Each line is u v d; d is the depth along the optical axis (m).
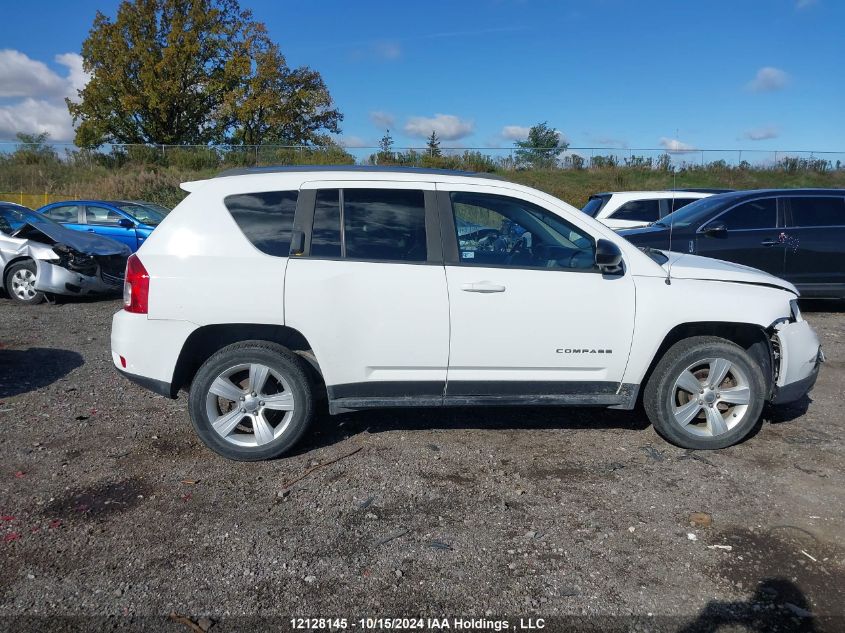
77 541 3.47
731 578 3.14
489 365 4.36
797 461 4.41
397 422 5.10
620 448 4.64
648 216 11.59
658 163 28.75
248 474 4.24
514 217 4.50
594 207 12.27
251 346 4.34
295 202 4.37
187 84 37.38
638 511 3.76
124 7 35.81
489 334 4.31
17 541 3.46
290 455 4.53
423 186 4.45
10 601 2.99
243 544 3.45
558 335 4.36
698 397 4.54
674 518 3.69
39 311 9.59
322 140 39.25
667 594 3.03
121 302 10.51
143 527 3.61
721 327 4.67
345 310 4.24
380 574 3.19
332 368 4.30
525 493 3.98
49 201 26.80
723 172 28.17
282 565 3.26
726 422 4.60
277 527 3.61
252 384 4.36
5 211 10.62
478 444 4.70
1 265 10.09
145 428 4.99
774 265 8.61
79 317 9.15
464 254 4.39
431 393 4.43
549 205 4.51
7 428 4.96
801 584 3.09
